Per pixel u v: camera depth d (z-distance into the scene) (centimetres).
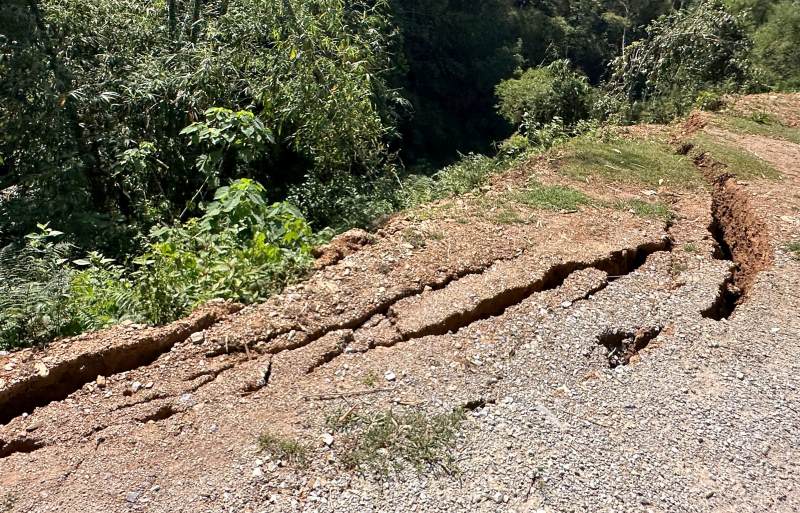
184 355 357
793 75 1483
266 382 341
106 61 809
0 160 695
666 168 683
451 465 290
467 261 456
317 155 820
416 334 382
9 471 286
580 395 341
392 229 517
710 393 348
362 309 398
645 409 334
